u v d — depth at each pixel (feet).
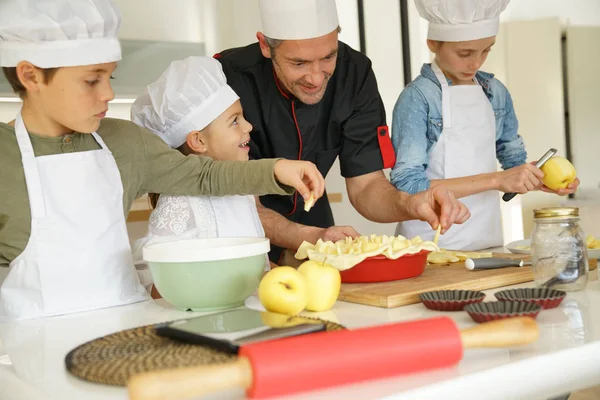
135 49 8.84
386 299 3.63
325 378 2.20
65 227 4.13
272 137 6.30
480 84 6.86
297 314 3.42
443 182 6.19
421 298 3.56
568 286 3.62
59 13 3.91
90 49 3.98
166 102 5.24
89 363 2.60
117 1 8.70
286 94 6.16
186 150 5.55
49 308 4.06
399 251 4.07
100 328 3.56
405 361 2.30
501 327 2.45
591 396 6.27
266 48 5.82
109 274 4.23
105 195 4.28
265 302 3.42
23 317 4.01
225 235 5.01
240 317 3.00
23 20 3.88
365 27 10.66
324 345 2.24
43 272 4.07
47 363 2.90
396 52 10.93
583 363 2.61
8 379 2.74
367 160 6.35
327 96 6.31
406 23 10.89
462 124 6.62
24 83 4.05
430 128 6.62
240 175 4.55
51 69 3.99
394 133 6.68
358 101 6.37
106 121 4.64
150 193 5.32
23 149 4.10
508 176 5.93
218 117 5.32
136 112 5.52
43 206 4.07
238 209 5.16
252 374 2.14
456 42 6.26
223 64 6.34
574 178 5.97
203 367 2.10
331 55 5.48
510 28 10.97
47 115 4.20
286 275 3.40
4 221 4.11
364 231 10.64
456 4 6.12
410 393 2.23
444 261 4.74
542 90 10.94
